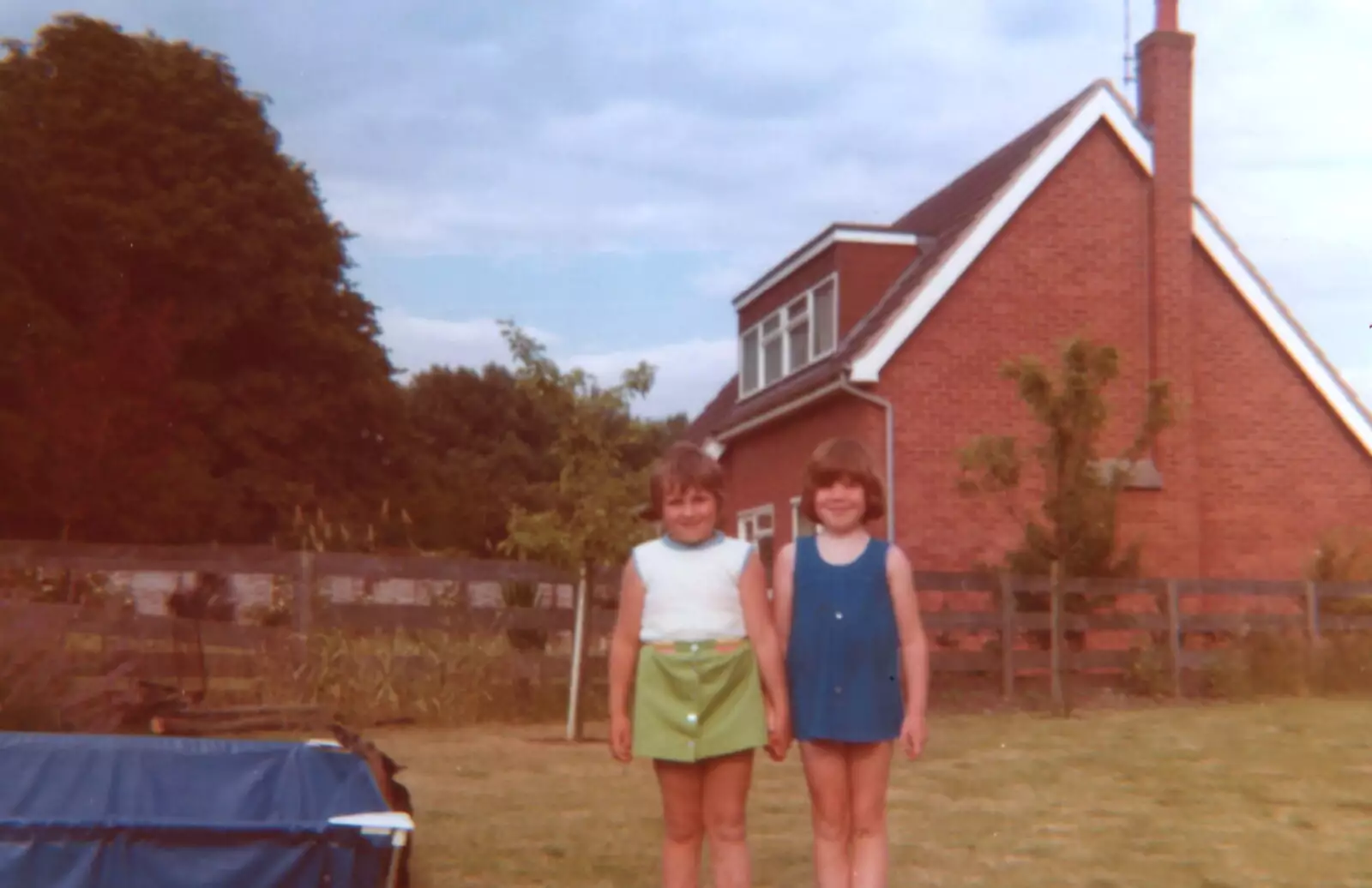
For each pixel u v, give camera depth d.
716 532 4.38
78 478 29.42
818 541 4.47
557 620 13.09
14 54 32.75
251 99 34.75
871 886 4.31
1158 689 15.13
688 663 4.16
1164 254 18.64
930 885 5.53
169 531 30.62
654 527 11.39
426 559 12.69
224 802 4.92
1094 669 16.44
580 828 6.73
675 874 4.28
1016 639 16.41
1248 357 19.27
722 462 23.98
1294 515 19.19
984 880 5.62
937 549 17.95
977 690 14.98
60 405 29.42
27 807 4.79
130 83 32.34
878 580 4.37
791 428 20.73
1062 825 6.91
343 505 34.06
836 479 4.42
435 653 12.37
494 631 12.85
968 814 7.24
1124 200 18.89
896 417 18.05
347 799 4.79
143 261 31.70
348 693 11.80
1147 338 18.75
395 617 12.49
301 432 34.03
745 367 23.89
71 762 4.88
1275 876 5.73
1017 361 14.48
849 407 18.58
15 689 8.12
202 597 12.25
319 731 10.70
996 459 13.59
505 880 5.56
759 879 5.58
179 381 32.06
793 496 20.56
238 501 31.95
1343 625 16.53
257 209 34.03
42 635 8.77
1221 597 18.55
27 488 28.97
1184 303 18.62
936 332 18.27
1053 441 13.80
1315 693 15.66
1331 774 8.84
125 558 11.98
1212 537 18.94
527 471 57.06
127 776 4.90
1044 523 18.23
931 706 14.04
